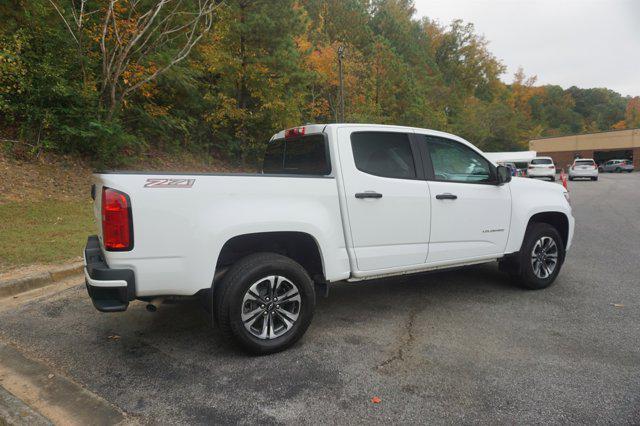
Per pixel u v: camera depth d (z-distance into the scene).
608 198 16.94
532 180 5.28
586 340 3.68
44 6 11.20
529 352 3.45
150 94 14.30
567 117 104.94
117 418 2.56
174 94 16.56
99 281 2.82
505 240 4.80
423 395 2.83
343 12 39.41
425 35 71.75
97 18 12.69
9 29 10.80
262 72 18.52
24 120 11.02
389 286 5.30
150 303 3.12
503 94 80.56
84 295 4.71
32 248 5.95
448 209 4.31
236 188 3.22
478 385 2.95
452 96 52.41
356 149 3.87
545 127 92.44
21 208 8.19
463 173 4.57
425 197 4.14
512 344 3.60
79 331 3.83
